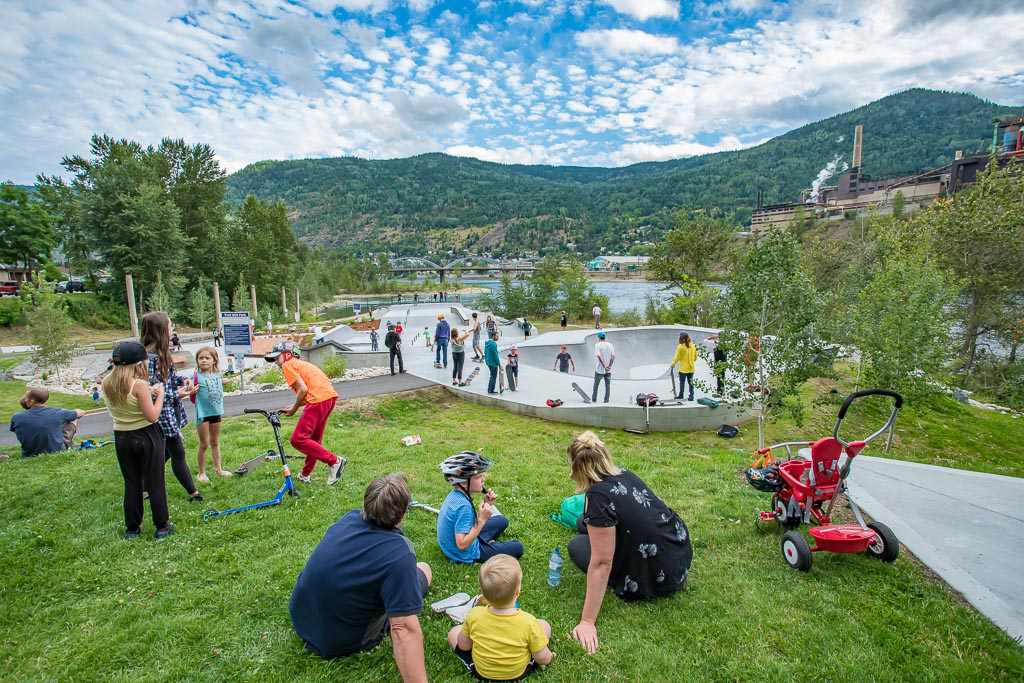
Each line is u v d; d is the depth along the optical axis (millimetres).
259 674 2848
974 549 4227
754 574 3939
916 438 12414
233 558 4141
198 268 50094
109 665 2928
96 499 5305
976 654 2998
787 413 12438
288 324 50844
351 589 2678
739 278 8242
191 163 51281
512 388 13234
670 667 2914
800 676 2852
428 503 5387
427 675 2822
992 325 21359
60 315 17625
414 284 150875
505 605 2771
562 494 5801
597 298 43531
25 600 3541
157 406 4355
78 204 40281
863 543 3801
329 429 9500
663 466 7484
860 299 11547
